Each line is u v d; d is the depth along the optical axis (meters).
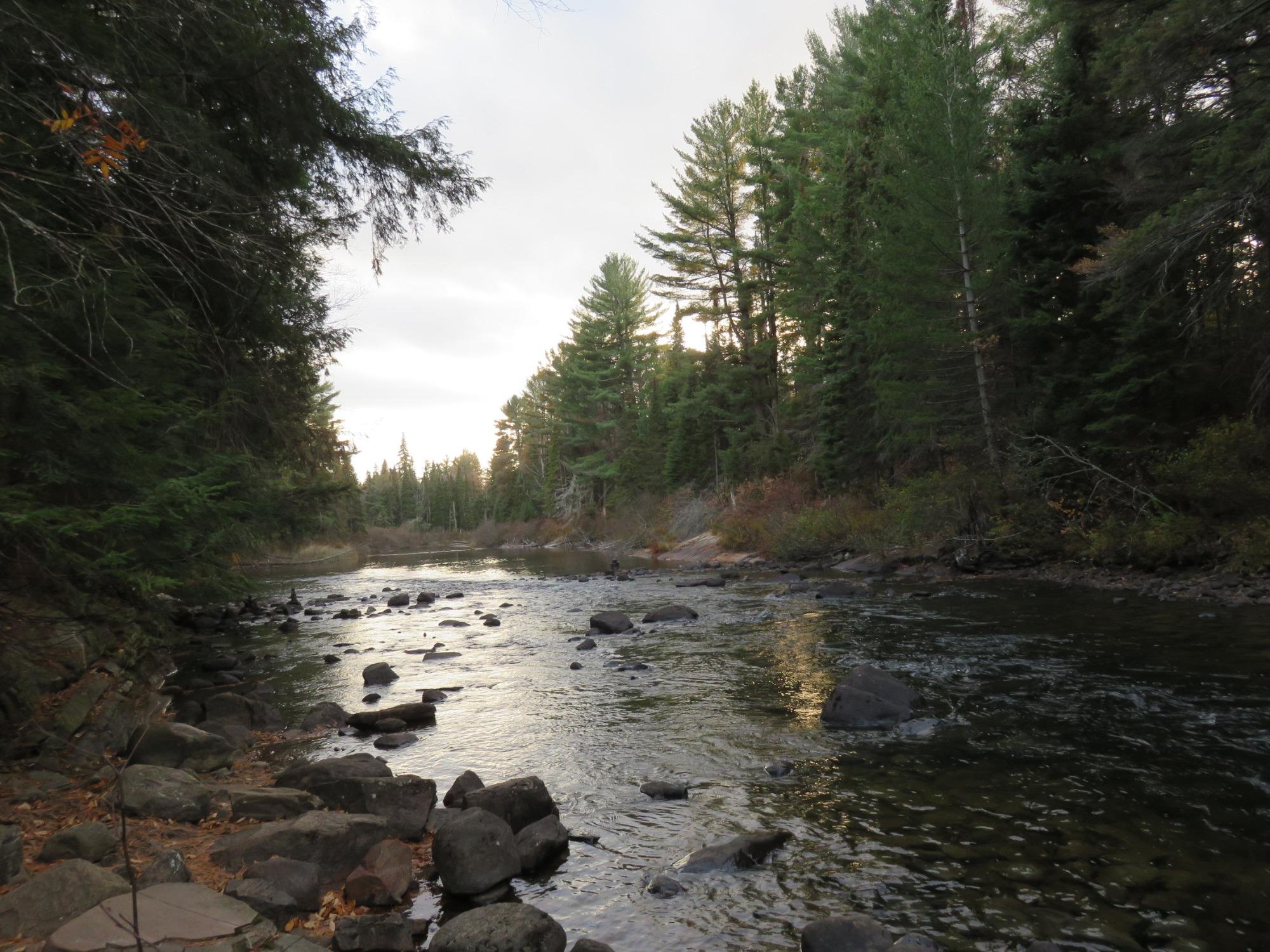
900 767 5.97
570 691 9.41
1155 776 5.48
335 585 32.59
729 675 9.80
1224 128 14.60
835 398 30.86
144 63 7.20
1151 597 13.78
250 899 3.64
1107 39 18.20
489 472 123.69
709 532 39.38
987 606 14.17
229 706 8.25
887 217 24.16
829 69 42.12
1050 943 3.33
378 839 4.50
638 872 4.38
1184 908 3.69
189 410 7.41
